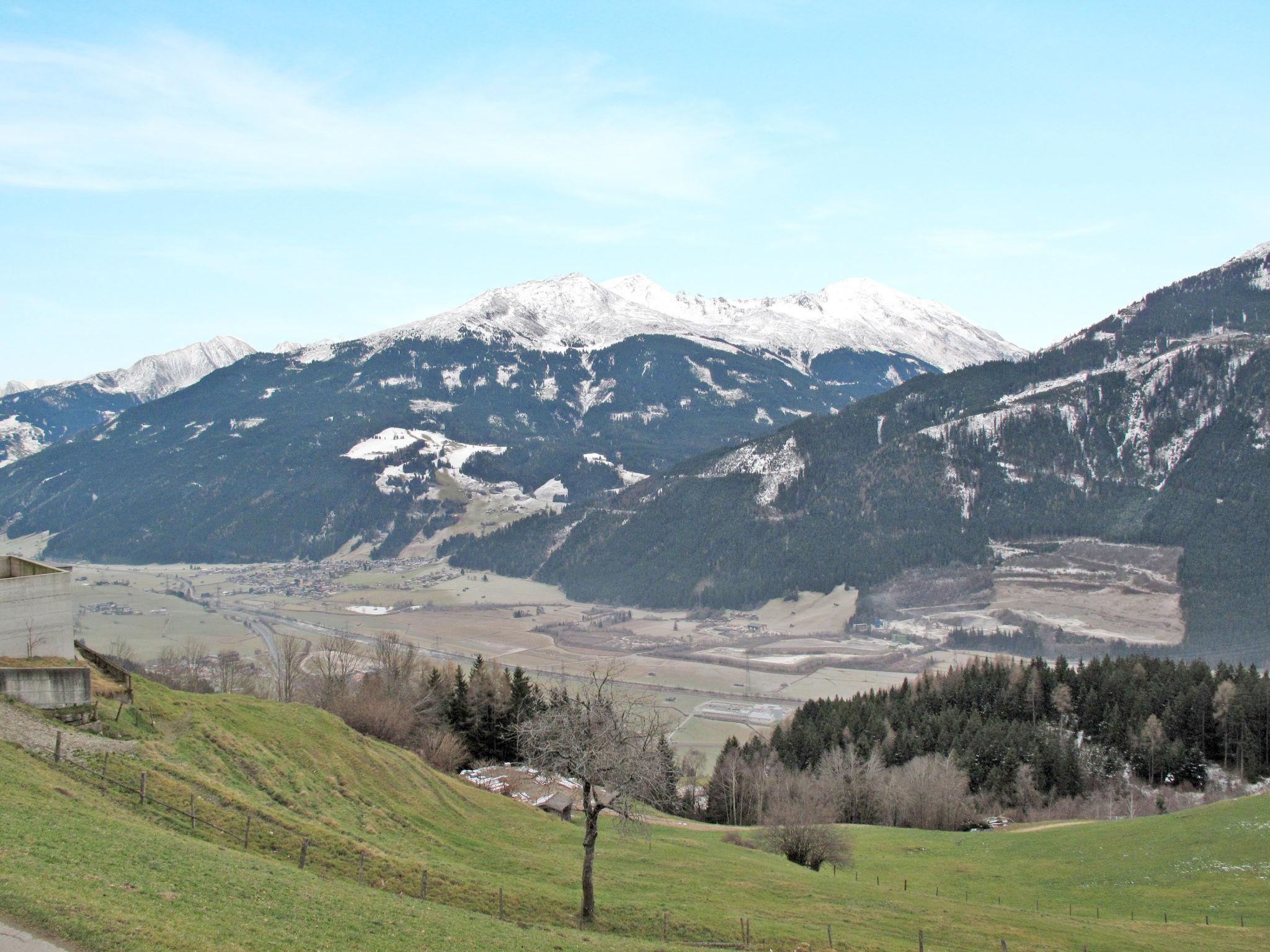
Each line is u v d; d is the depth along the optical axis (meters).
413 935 37.34
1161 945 61.00
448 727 111.56
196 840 42.47
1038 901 76.12
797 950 51.00
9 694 51.69
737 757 126.94
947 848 96.75
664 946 46.62
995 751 137.62
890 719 156.12
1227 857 79.88
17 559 63.84
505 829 72.31
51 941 26.64
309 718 73.12
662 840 80.31
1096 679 161.38
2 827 34.75
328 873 46.12
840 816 119.38
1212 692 142.50
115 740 52.91
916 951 54.41
